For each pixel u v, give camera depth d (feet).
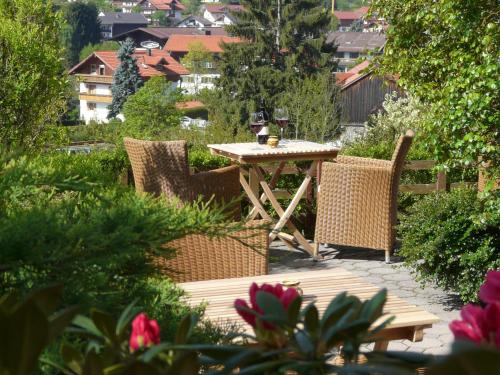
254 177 27.35
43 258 4.04
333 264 25.77
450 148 22.97
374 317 3.20
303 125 127.75
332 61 175.94
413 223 20.51
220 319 10.07
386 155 30.22
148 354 3.06
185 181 24.27
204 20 448.24
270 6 172.76
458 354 1.99
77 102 249.96
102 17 430.20
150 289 6.14
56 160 5.79
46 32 26.48
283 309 3.20
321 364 3.11
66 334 4.75
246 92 169.27
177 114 141.90
